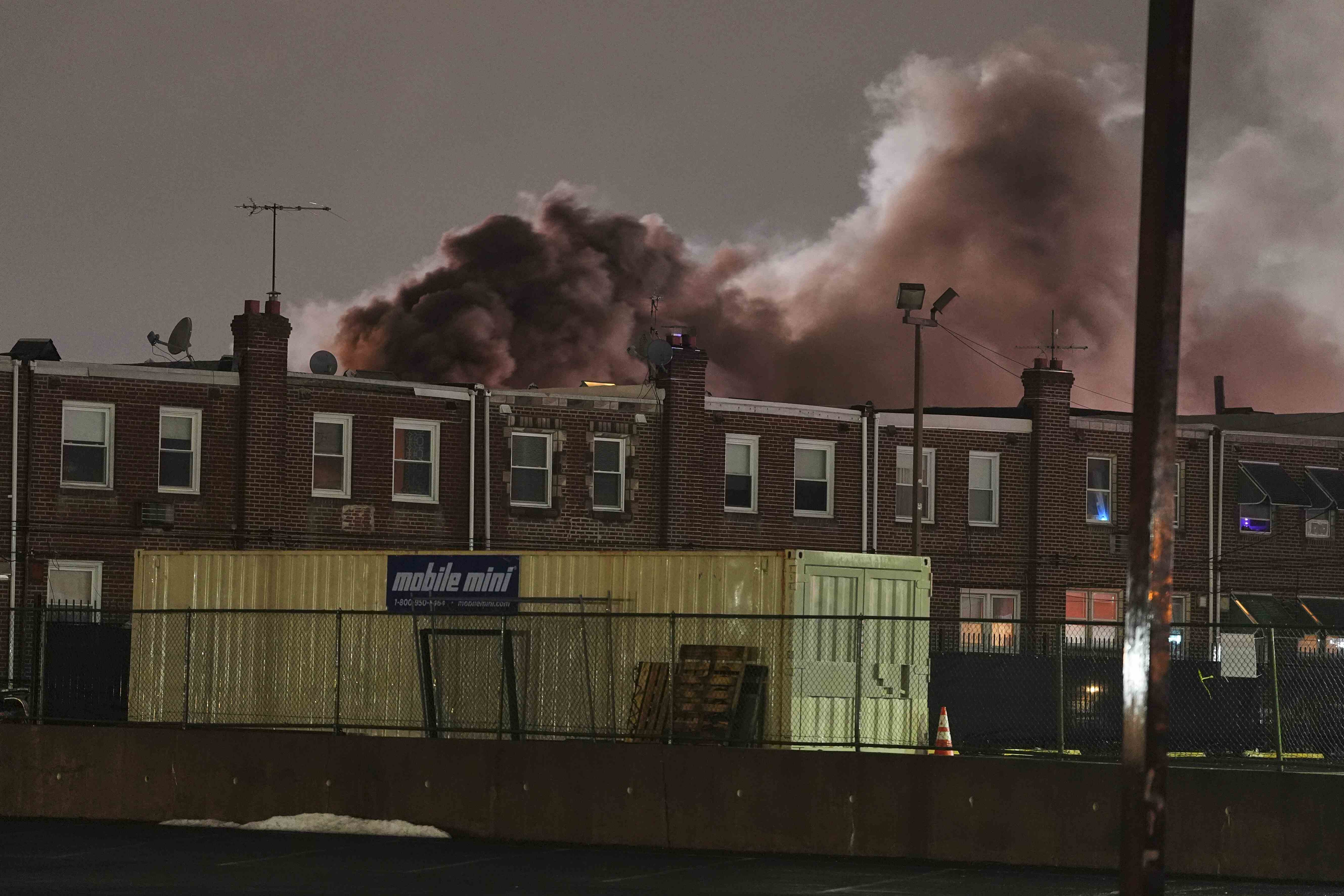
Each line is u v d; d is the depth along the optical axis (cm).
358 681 11294
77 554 16738
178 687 11669
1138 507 5156
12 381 16575
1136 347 5191
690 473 18988
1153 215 5166
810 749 10025
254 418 17350
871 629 10419
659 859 8306
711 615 8931
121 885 7244
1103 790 8019
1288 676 9662
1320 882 7681
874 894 7088
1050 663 11338
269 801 9600
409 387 18038
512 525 18362
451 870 7800
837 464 19688
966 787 8238
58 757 10081
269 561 12169
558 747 9019
